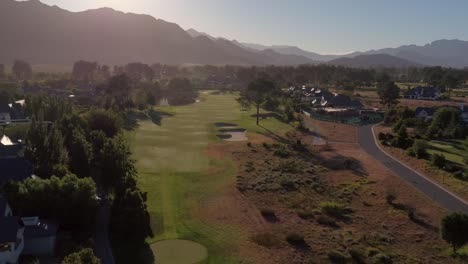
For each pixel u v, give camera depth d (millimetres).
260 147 111375
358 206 68938
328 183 81250
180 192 72688
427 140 117062
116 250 50344
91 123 99562
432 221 62594
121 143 73562
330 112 173125
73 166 68188
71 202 52312
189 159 95562
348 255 51375
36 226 47906
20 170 61375
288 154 104000
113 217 54875
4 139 90938
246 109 179000
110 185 65938
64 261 38969
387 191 75812
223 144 114125
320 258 50812
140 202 56688
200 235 56188
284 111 170125
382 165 94438
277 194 73438
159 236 55500
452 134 120625
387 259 50219
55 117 113438
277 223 61031
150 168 86375
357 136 130000
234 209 65938
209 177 82125
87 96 198375
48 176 62375
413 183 80688
